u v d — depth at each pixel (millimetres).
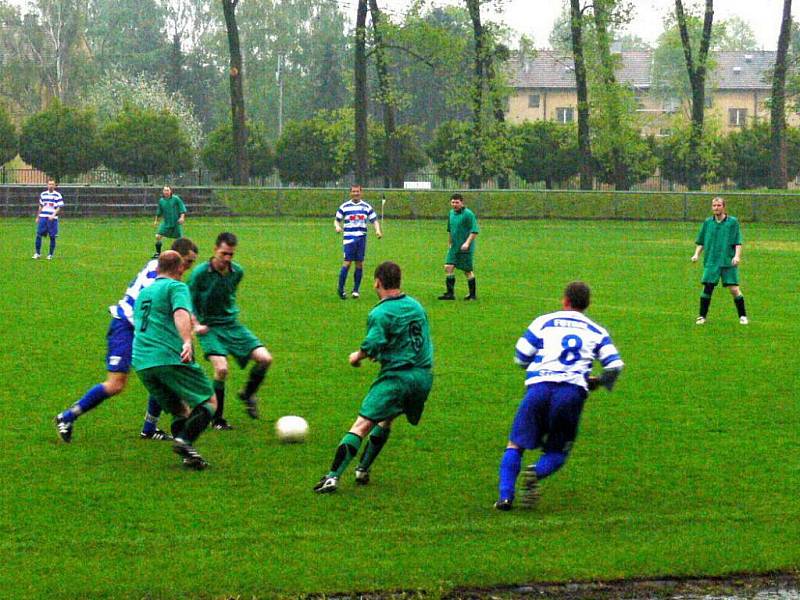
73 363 13609
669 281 25047
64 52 90688
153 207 51062
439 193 53812
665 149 71250
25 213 48156
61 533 7441
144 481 8695
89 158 59969
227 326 10719
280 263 28422
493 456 9594
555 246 36469
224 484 8648
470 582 6750
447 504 8227
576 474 9039
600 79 61156
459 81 61125
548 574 6867
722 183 74688
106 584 6555
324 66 104312
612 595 6668
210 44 103500
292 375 13102
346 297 21078
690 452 9750
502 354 14719
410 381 8539
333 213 52938
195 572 6770
